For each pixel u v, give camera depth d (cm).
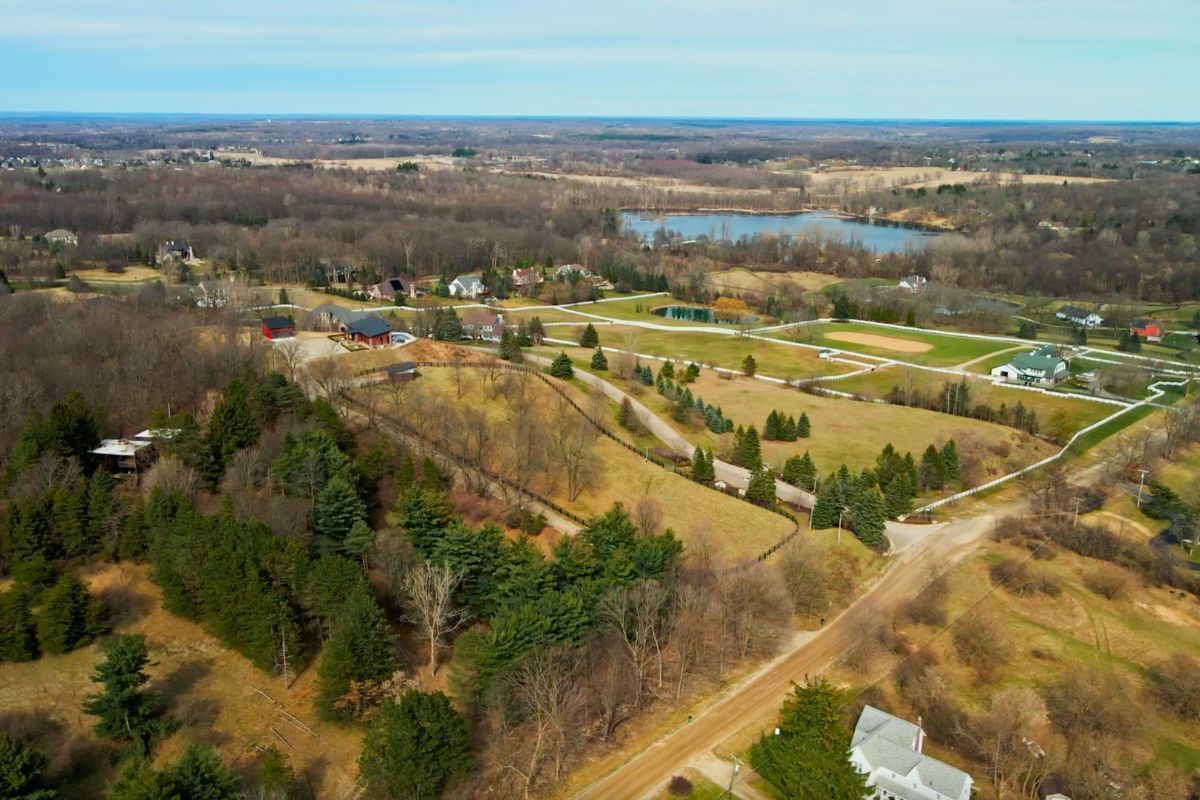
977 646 9438
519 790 7081
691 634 8838
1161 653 9719
